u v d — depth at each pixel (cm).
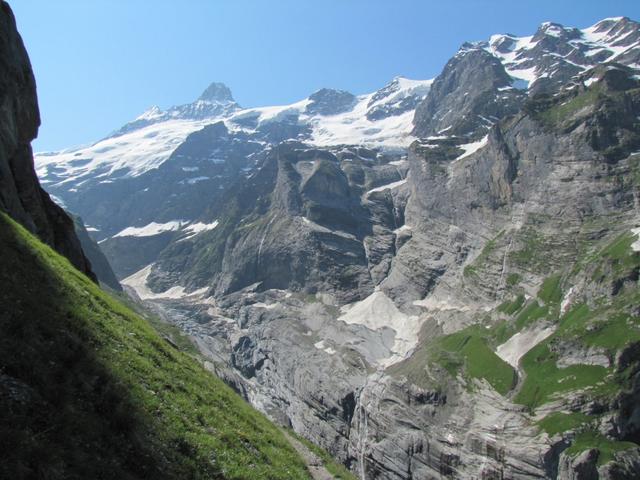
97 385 2569
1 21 6000
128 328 4112
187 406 3322
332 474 4662
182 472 2483
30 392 2122
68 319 3044
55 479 1817
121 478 2078
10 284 2859
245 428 3894
